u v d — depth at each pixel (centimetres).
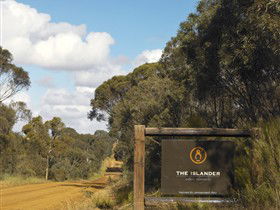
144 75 5225
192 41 1703
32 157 6519
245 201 718
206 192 725
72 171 7888
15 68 5306
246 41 1184
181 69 2262
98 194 1909
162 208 761
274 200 689
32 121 7319
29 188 3619
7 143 5303
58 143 7562
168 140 734
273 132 757
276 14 1081
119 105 3412
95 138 12644
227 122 1981
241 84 1636
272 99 1499
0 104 5462
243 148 789
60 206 1902
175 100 2342
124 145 3203
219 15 1400
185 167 729
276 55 1186
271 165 727
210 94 1802
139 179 732
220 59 1448
